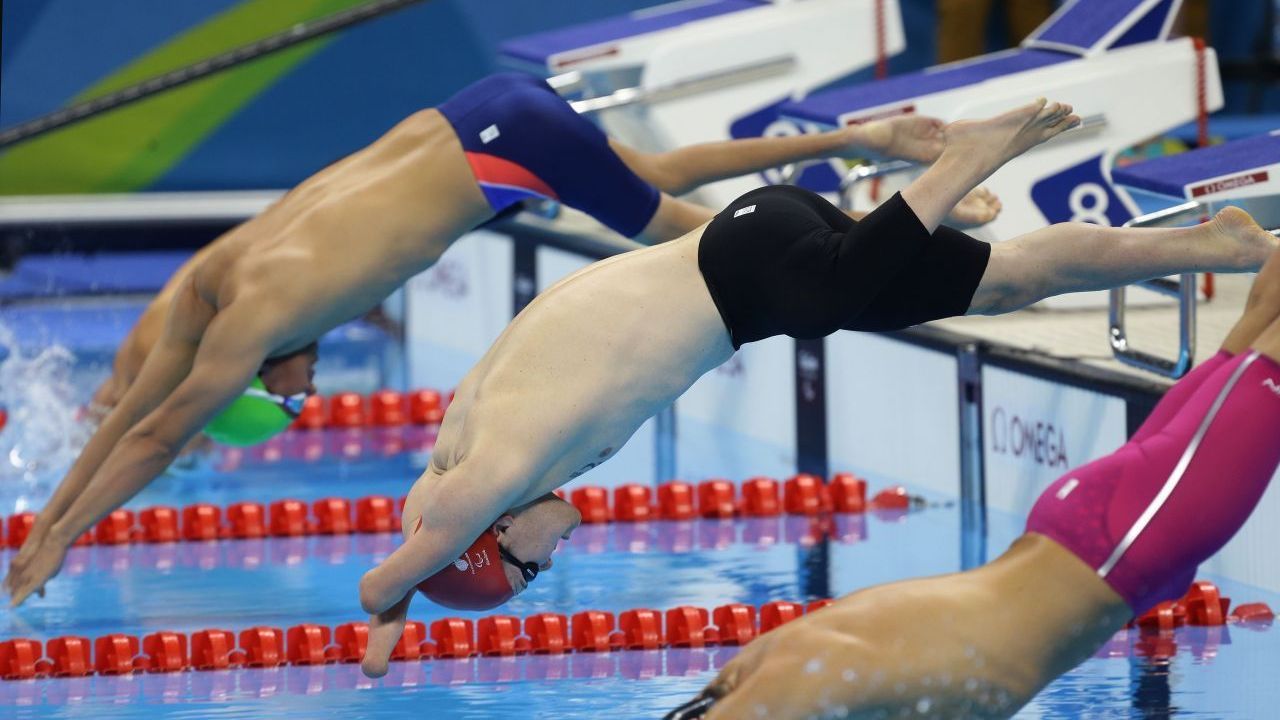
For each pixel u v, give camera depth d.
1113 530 11.66
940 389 23.41
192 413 18.02
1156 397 19.20
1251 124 34.53
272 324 17.66
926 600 11.71
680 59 29.00
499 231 33.19
